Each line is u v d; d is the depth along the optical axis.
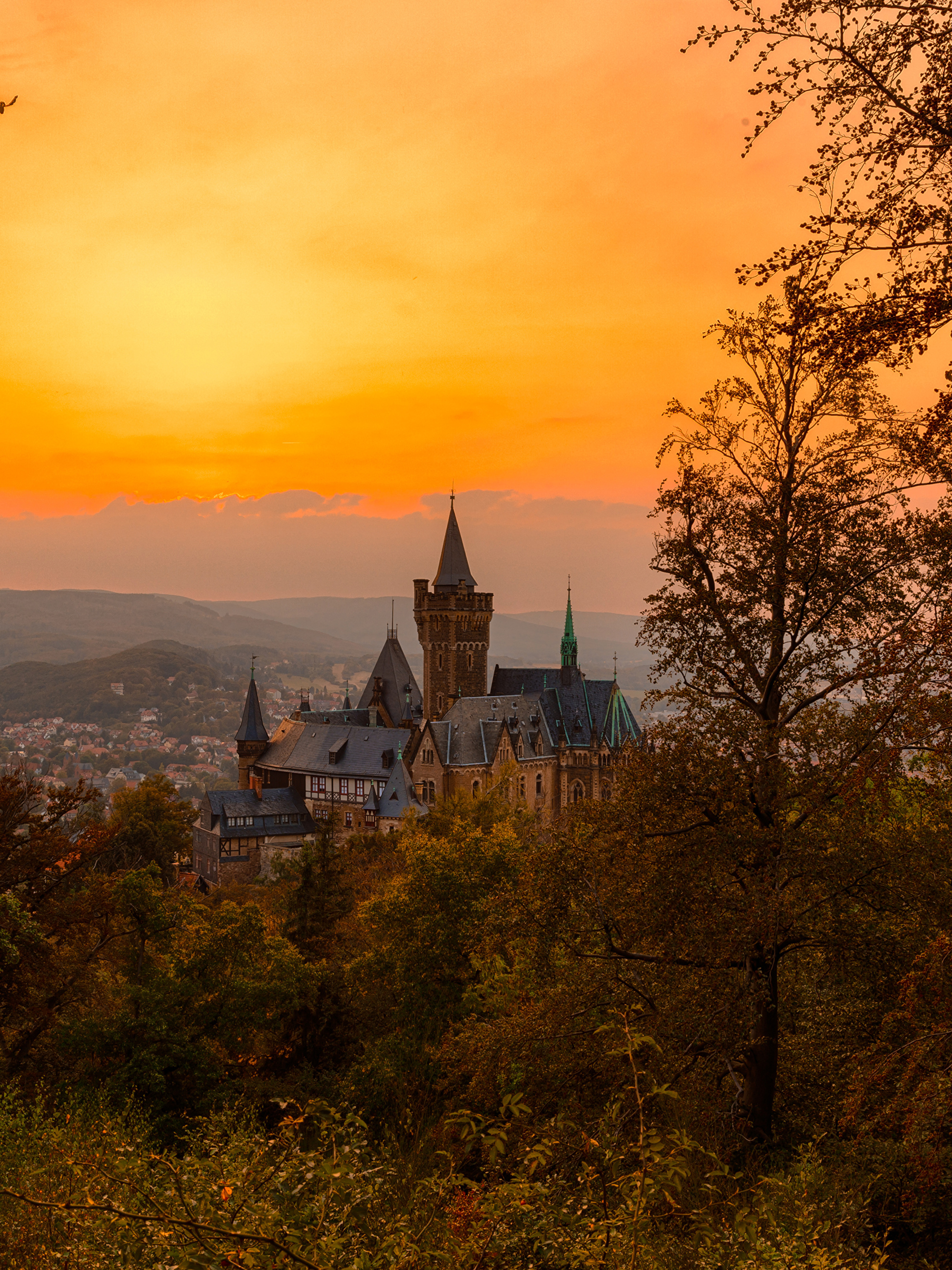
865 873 21.61
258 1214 7.89
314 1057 47.44
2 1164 17.22
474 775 150.88
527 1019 24.72
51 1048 40.66
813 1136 20.36
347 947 61.19
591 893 24.41
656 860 23.41
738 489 24.34
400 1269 8.08
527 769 156.25
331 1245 7.56
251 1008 45.03
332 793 171.75
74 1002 44.16
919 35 12.84
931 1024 17.66
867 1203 14.67
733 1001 21.70
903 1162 16.16
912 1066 14.38
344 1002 48.62
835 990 24.42
